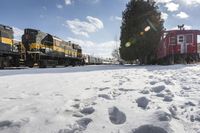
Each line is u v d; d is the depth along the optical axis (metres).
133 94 5.35
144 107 4.28
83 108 4.15
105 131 3.23
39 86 6.97
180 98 4.93
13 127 3.35
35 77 10.19
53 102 4.61
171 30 27.03
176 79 8.16
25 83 7.84
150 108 4.14
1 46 22.36
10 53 23.83
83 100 4.82
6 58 23.58
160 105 4.32
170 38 27.33
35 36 27.17
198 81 7.34
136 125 3.37
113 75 10.50
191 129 3.32
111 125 3.43
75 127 3.34
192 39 26.55
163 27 35.00
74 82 7.84
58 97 5.12
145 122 3.43
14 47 24.81
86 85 7.02
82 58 45.75
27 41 27.16
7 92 5.98
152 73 11.24
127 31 35.19
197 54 26.48
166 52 28.16
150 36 33.44
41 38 28.48
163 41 30.84
